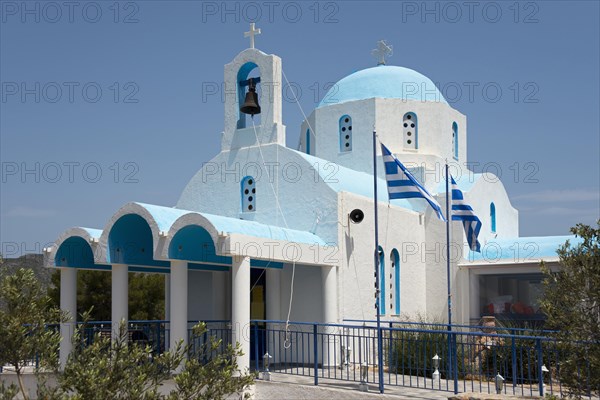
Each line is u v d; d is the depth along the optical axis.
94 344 9.23
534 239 23.70
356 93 26.53
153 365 9.51
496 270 22.80
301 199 19.36
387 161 18.94
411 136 25.84
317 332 16.67
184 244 15.48
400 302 21.59
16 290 10.36
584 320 9.18
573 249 9.57
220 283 19.86
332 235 18.70
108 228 16.17
